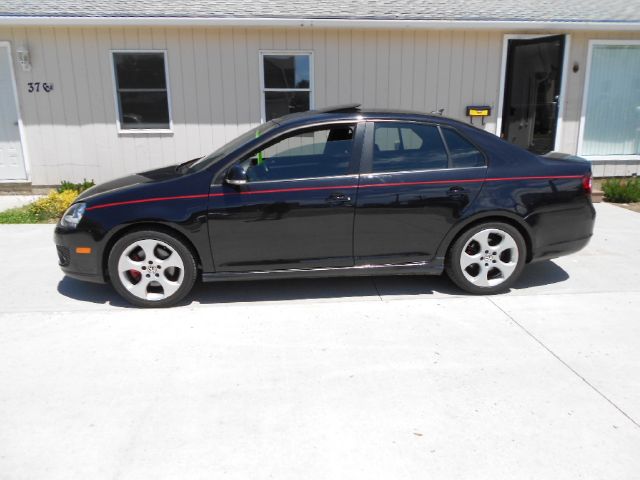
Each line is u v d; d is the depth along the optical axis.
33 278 5.05
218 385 3.16
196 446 2.62
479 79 8.91
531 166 4.42
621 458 2.52
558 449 2.58
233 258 4.25
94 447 2.61
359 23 8.10
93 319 4.11
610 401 2.98
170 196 4.12
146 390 3.11
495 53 8.82
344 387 3.13
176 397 3.03
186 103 8.63
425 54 8.72
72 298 4.55
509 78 9.13
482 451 2.57
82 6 8.34
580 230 4.55
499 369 3.32
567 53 8.83
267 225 4.18
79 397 3.04
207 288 4.80
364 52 8.63
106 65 8.40
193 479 2.39
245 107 8.72
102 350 3.60
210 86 8.59
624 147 9.60
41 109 8.53
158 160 8.85
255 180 4.19
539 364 3.38
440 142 4.36
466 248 4.45
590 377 3.23
